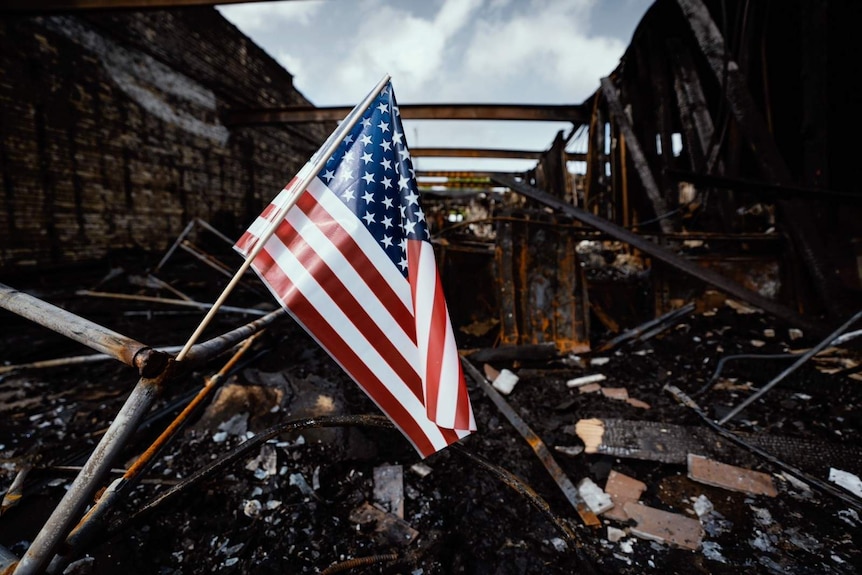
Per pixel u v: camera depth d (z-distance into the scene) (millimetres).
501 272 4293
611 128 8453
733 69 4535
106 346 1075
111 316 5570
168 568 1651
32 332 4926
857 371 3092
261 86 13180
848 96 4406
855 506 1909
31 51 6738
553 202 4879
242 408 2715
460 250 5242
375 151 1449
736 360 3611
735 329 4258
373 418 1945
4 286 1284
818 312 4426
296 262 1362
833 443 2406
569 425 2764
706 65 6652
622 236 4434
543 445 2428
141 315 5695
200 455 2361
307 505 1983
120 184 8438
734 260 4902
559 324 4211
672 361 3814
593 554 1722
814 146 4344
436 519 1948
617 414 2906
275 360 4008
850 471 2170
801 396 2990
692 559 1705
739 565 1666
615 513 1978
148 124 9078
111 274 6879
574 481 2244
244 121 11516
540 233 4309
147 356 1041
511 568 1660
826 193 3613
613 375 3617
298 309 1331
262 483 2131
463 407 1309
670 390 3125
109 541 1737
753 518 1924
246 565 1658
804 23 4328
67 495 1000
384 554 1712
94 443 2543
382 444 2525
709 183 4137
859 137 4395
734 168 5582
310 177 1345
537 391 3332
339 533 1843
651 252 4324
